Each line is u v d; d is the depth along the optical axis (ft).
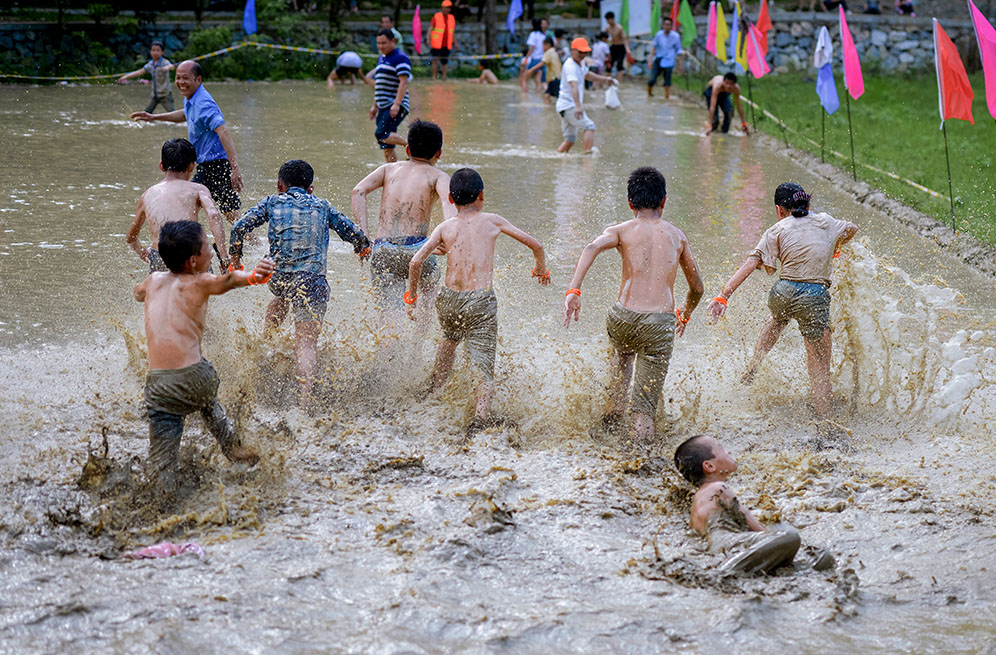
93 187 43.52
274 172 47.91
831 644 13.37
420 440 20.35
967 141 66.44
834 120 75.51
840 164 55.26
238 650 12.71
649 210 21.61
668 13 117.29
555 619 13.64
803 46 113.19
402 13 124.57
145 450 19.26
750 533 15.81
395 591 14.34
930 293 31.14
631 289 21.09
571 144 58.23
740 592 14.66
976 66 111.14
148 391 17.22
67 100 73.77
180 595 14.02
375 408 21.85
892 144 64.44
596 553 15.83
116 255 33.17
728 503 16.53
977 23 32.19
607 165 54.49
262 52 98.73
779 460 20.04
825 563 15.56
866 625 13.94
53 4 103.76
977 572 15.52
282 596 14.07
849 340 23.75
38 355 24.07
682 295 30.58
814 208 45.37
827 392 22.50
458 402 21.98
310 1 118.73
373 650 12.79
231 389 22.00
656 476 19.13
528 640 13.16
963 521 17.26
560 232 38.22
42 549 15.26
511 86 100.07
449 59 107.14
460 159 54.80
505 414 21.71
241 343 23.73
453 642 13.08
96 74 90.02
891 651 13.26
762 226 40.45
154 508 16.66
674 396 23.47
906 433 21.63
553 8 129.80
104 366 23.54
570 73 56.90
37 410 20.84
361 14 122.72
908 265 35.27
